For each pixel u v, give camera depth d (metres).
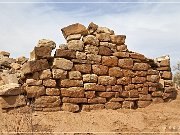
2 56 14.89
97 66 11.52
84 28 11.60
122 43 12.20
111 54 11.93
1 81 11.19
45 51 10.71
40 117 9.75
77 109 10.85
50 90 10.55
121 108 11.84
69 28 11.49
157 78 12.92
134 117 10.84
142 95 12.43
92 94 11.24
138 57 12.50
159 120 10.84
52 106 10.50
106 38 11.85
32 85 10.41
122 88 12.03
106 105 11.53
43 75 10.53
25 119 9.38
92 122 10.02
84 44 11.54
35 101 10.31
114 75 11.80
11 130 8.63
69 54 11.04
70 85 10.91
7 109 9.78
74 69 11.12
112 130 9.70
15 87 9.94
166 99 13.26
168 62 13.78
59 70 10.76
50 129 9.11
